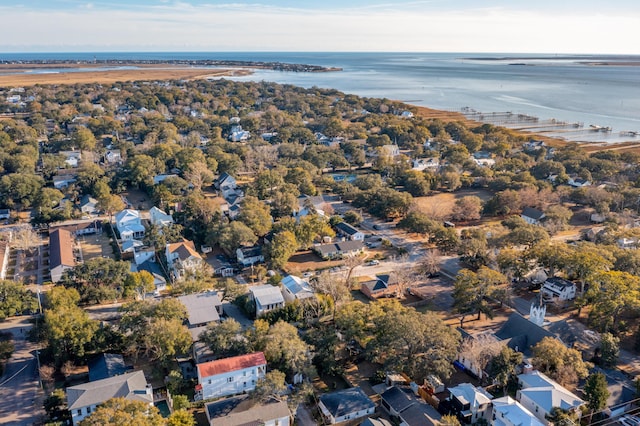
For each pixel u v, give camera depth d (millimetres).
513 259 112750
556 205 161125
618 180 191000
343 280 115500
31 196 162000
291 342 80062
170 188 174625
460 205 159000
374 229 154000
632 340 92312
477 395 71188
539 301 95375
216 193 188875
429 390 76562
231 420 67125
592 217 158125
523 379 76062
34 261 126938
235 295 103125
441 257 131875
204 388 75250
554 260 109312
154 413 63781
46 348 84750
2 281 100250
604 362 82062
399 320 80375
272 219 147875
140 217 153500
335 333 86438
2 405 73938
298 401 72125
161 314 86562
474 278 97562
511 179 191000
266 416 68375
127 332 89625
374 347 80750
